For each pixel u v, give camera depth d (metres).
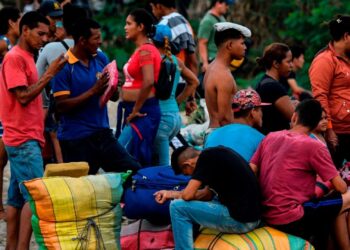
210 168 8.52
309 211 8.84
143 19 10.59
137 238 9.08
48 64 10.45
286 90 11.01
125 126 10.82
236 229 8.62
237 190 8.55
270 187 8.83
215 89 9.95
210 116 10.12
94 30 9.80
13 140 9.17
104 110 10.05
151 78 10.48
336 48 10.26
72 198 8.55
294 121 9.07
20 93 8.98
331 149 10.20
